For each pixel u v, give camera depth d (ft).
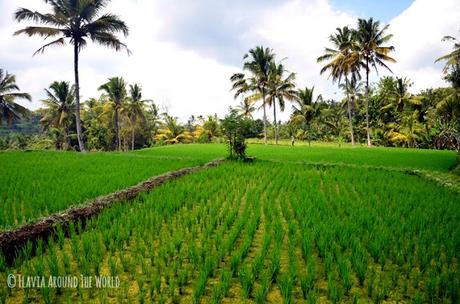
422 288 19.86
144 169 57.47
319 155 93.04
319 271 21.62
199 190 42.16
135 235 26.35
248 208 34.55
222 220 31.09
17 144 240.73
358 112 213.05
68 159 69.92
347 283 19.10
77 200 34.27
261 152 102.27
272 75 142.31
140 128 210.79
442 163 76.48
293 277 19.60
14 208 32.19
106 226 27.71
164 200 35.55
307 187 45.80
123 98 167.94
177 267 20.66
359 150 109.81
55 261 20.01
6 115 144.66
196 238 26.58
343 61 133.49
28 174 49.08
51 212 30.63
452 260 23.34
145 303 17.56
